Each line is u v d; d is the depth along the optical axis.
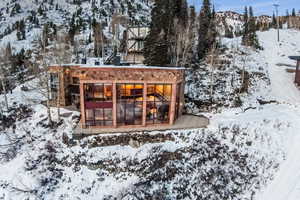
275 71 40.12
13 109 28.36
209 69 35.84
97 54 50.09
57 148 19.59
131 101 21.39
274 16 85.50
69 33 61.34
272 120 21.94
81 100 20.73
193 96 29.53
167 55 32.84
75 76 28.22
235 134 20.19
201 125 21.98
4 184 16.95
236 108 26.98
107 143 19.44
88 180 16.89
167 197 15.24
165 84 21.70
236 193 15.44
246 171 16.88
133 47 38.91
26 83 36.66
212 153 18.42
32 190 16.34
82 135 20.00
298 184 15.38
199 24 41.41
